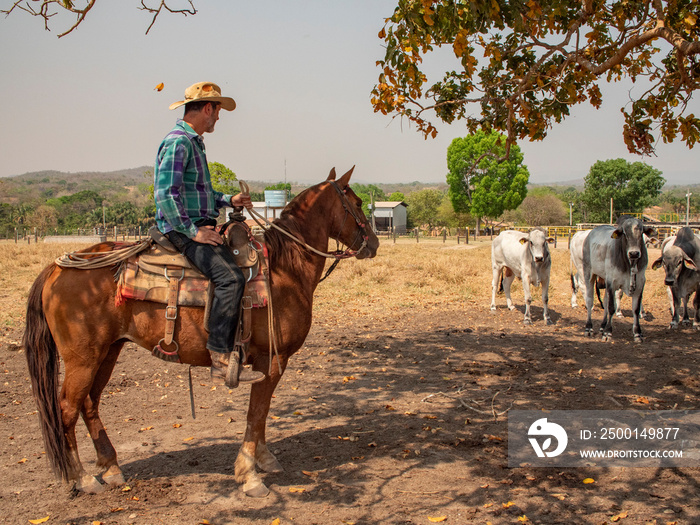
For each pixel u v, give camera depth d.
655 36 6.11
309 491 4.12
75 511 3.80
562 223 70.94
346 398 6.39
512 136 8.01
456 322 11.14
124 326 3.90
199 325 3.89
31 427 5.46
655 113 7.40
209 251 3.83
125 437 5.21
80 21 5.69
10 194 141.50
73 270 3.86
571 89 7.49
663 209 93.31
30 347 3.87
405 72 6.27
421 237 60.91
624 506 3.88
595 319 11.52
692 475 4.38
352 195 4.86
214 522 3.68
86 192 108.44
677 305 10.32
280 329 4.12
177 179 3.74
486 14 5.61
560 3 5.83
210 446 5.00
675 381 6.79
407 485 4.21
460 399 6.27
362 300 13.70
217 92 3.98
